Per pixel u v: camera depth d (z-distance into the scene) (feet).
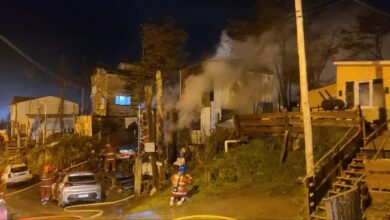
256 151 62.64
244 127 70.74
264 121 67.41
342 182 46.42
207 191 54.13
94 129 129.59
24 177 96.78
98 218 49.98
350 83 69.77
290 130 63.31
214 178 59.72
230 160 61.72
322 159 44.47
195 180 62.23
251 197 49.55
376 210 39.88
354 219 37.68
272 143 63.93
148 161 77.46
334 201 36.27
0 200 46.21
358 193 39.45
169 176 71.67
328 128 61.00
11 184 97.35
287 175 55.31
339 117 58.23
